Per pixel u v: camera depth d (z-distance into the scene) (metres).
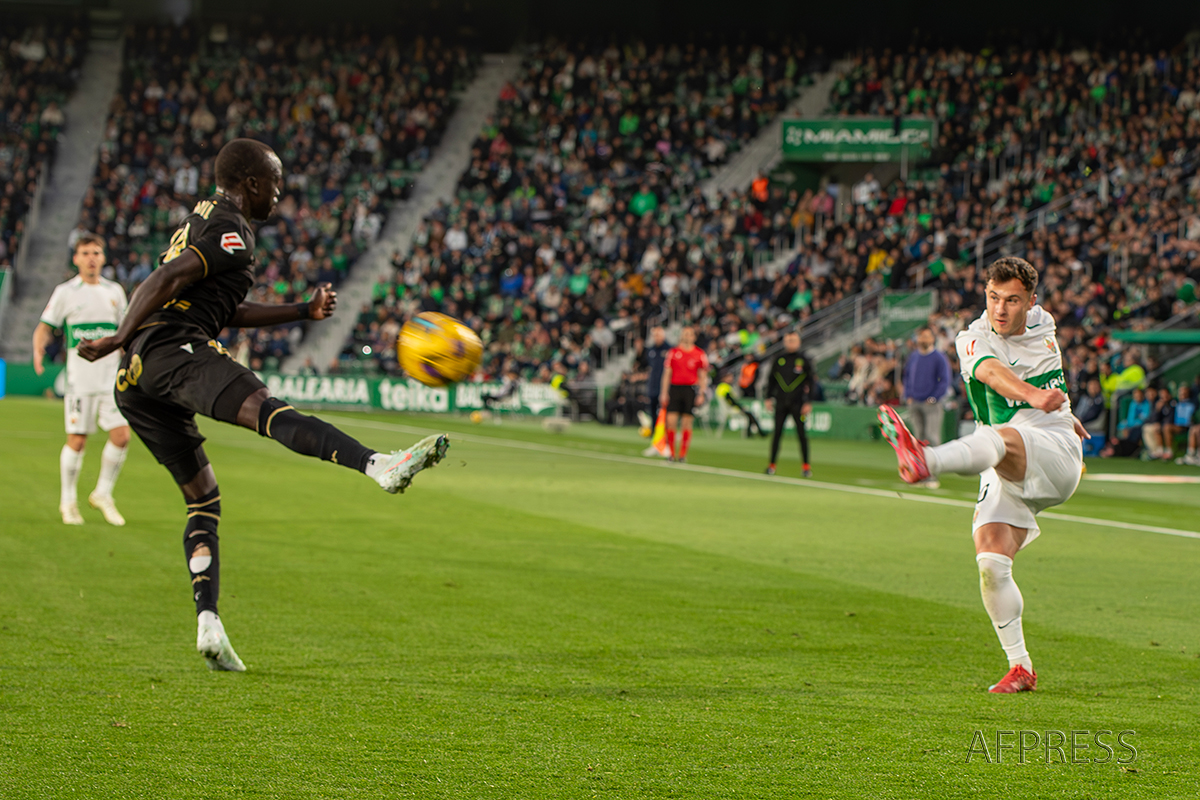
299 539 11.66
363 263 49.12
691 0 54.81
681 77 52.81
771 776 4.76
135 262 46.34
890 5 52.50
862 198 44.06
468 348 6.09
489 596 8.84
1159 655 7.25
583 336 43.47
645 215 46.38
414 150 53.00
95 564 9.81
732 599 8.93
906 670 6.73
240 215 6.25
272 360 45.12
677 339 41.62
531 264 46.66
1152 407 28.05
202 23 55.69
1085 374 30.30
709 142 50.38
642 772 4.78
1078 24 49.78
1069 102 44.50
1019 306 6.57
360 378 42.44
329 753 4.96
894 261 39.53
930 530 13.36
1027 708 5.91
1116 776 4.83
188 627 7.49
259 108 53.03
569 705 5.81
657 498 16.45
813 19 54.12
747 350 39.38
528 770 4.78
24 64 53.03
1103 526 14.30
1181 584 10.03
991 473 6.64
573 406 39.53
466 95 56.09
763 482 19.27
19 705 5.59
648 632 7.66
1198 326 31.19
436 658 6.80
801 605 8.73
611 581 9.62
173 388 5.97
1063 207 39.59
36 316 46.53
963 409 32.12
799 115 46.34
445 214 48.66
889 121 43.47
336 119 53.38
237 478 17.56
